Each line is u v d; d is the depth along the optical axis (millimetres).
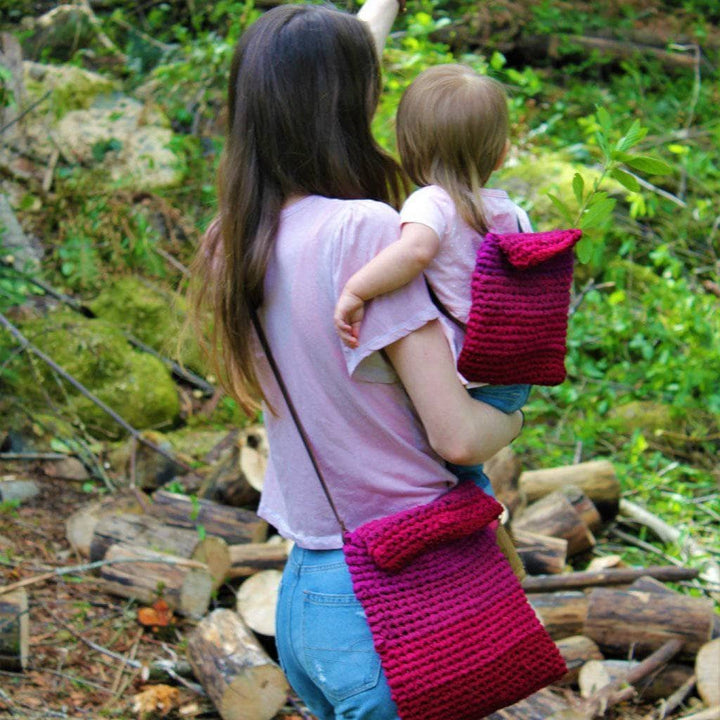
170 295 5445
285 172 1784
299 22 1774
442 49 6270
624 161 1985
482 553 1821
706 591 3988
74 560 3953
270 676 3137
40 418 4758
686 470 4930
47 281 5469
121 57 6660
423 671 1698
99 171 5832
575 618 3533
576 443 5086
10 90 5480
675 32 8398
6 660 3287
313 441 1806
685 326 5375
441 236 1795
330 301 1746
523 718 2986
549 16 7949
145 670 3332
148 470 4496
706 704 3275
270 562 3779
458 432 1732
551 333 1841
